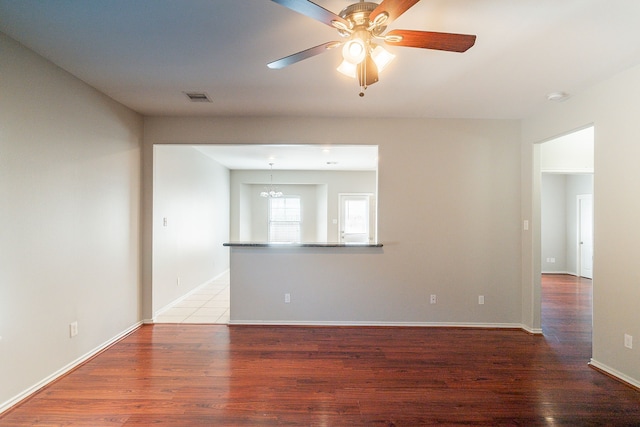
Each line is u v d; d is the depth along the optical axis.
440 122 3.81
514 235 3.80
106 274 3.16
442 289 3.81
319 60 2.40
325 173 8.14
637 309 2.43
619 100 2.57
